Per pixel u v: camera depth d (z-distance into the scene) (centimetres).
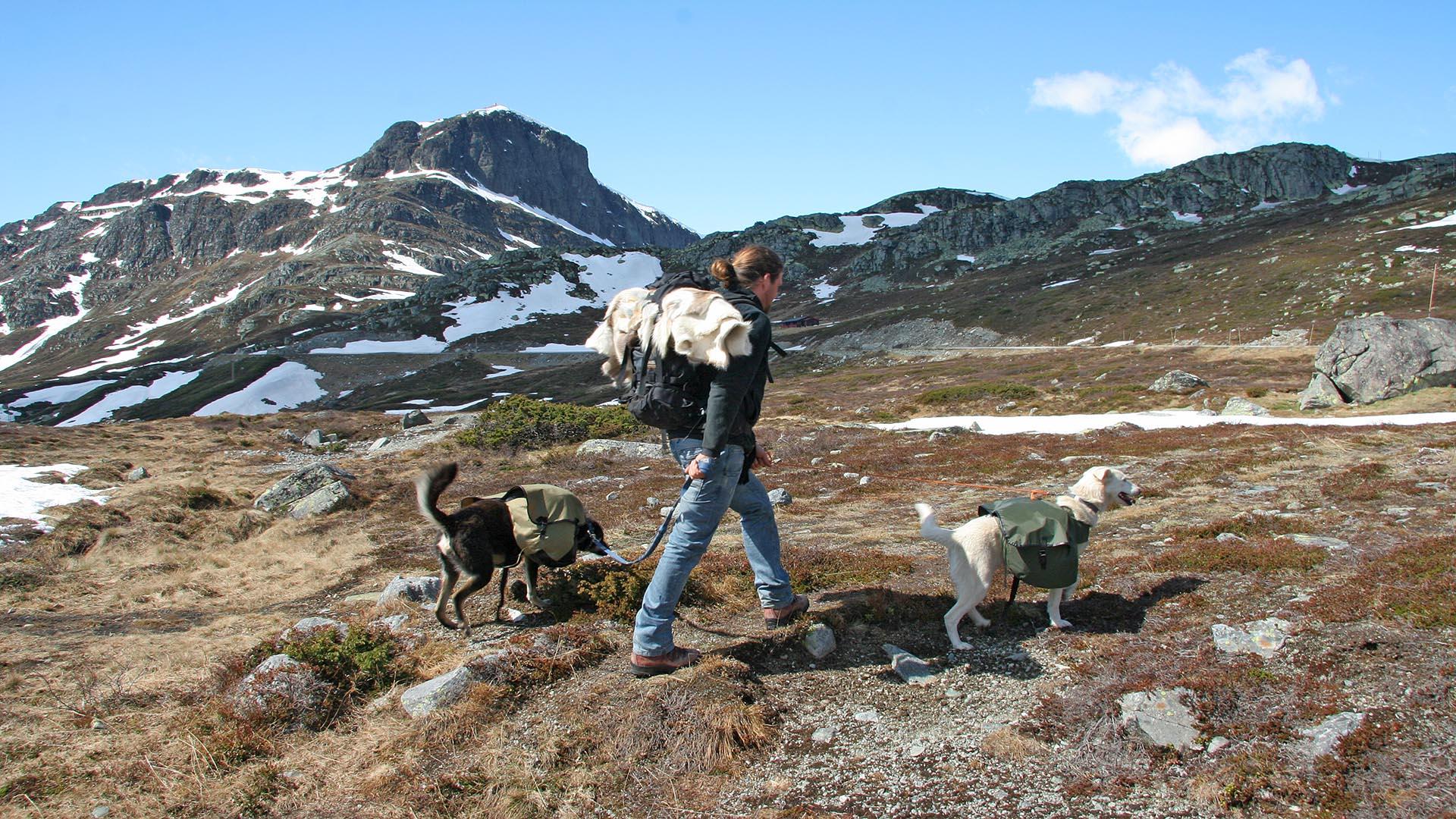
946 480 1353
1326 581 577
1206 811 346
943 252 16400
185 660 613
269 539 1158
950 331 9038
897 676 498
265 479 1797
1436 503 830
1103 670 479
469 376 10675
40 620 782
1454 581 493
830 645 536
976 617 564
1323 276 7600
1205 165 16938
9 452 2088
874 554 768
